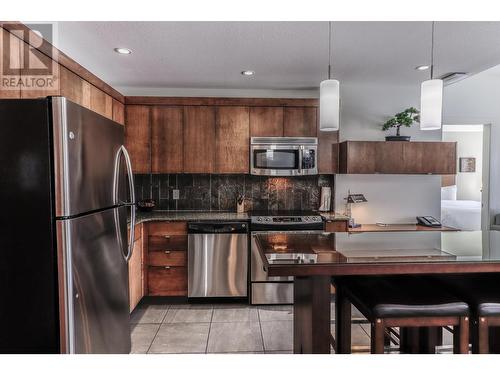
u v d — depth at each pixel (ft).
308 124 11.96
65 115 4.83
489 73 13.34
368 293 5.21
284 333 8.71
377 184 13.02
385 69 10.76
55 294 4.92
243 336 8.55
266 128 11.89
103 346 6.08
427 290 5.33
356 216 13.03
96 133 5.83
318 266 4.87
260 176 13.01
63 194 4.85
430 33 7.99
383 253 5.50
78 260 5.16
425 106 6.50
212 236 10.66
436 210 13.19
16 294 4.93
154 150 11.76
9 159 4.83
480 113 13.73
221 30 7.79
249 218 10.85
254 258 10.68
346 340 6.30
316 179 13.10
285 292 10.69
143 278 10.48
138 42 8.47
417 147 11.85
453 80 12.17
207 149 11.84
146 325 9.23
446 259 5.08
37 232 4.85
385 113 12.89
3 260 4.91
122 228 7.13
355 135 12.89
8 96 5.81
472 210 17.20
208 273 10.69
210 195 12.92
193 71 10.80
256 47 8.82
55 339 4.95
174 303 10.91
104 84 9.76
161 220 10.69
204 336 8.55
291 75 11.26
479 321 4.98
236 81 11.91
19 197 4.85
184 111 11.76
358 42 8.51
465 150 23.16
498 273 5.94
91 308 5.61
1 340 4.98
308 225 10.97
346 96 12.84
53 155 4.82
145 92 12.69
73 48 8.86
